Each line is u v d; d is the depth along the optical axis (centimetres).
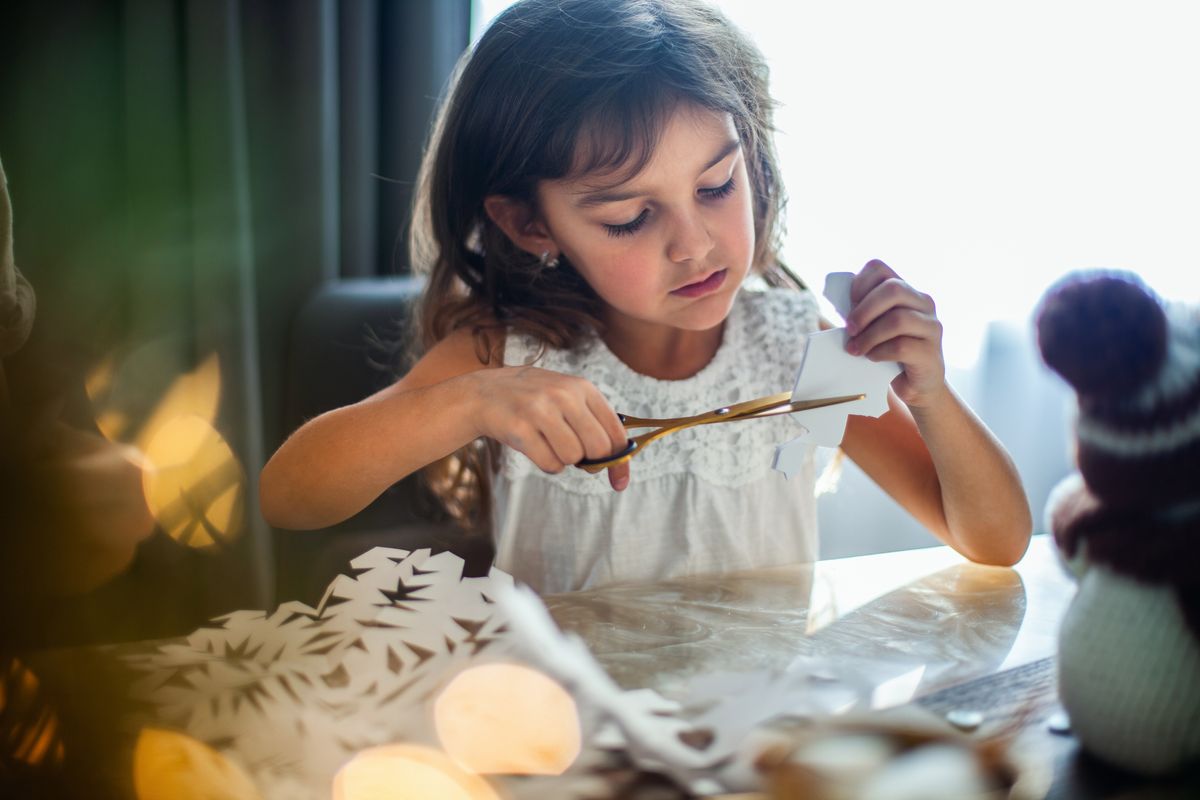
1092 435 39
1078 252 155
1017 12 152
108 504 75
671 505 96
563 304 94
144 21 139
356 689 42
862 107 152
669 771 37
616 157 73
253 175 150
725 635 55
